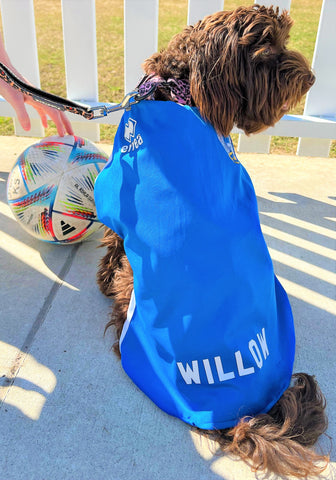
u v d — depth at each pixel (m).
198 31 1.46
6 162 3.37
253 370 1.66
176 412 1.68
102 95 4.60
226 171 1.57
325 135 3.17
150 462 1.56
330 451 1.61
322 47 2.95
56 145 2.25
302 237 2.71
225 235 1.55
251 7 1.45
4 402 1.74
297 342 2.03
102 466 1.54
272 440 1.53
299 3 8.99
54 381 1.83
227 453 1.59
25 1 3.03
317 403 1.67
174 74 1.53
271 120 1.50
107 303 2.21
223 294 1.58
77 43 3.10
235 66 1.38
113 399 1.77
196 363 1.65
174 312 1.62
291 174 3.33
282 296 2.02
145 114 1.60
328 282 2.38
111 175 1.73
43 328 2.06
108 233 2.18
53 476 1.51
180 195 1.53
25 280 2.33
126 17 2.98
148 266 1.63
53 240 2.36
